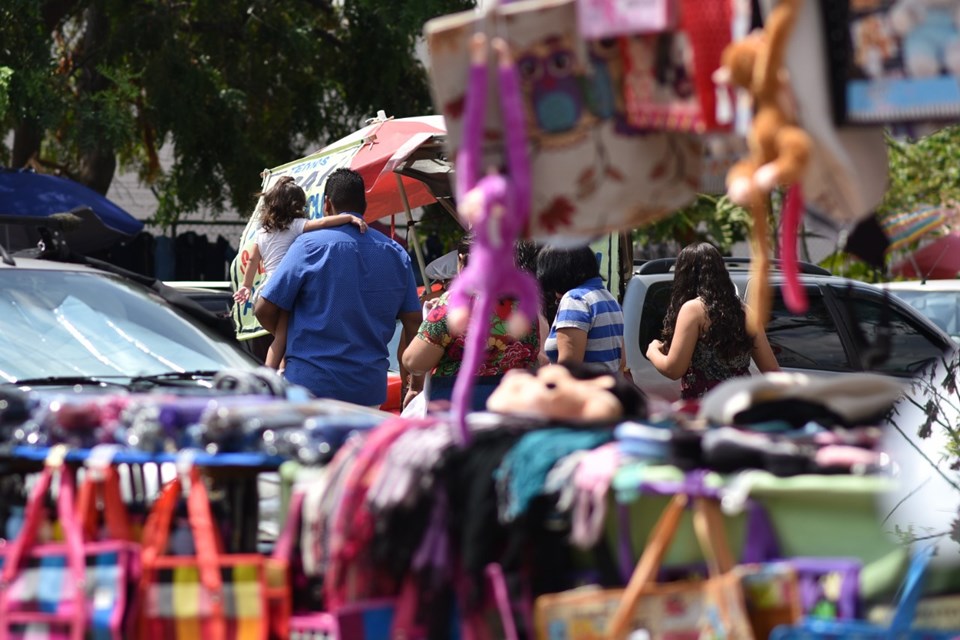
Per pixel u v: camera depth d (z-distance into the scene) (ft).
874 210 38.75
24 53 180.14
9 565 38.65
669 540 31.60
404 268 78.84
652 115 33.71
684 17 31.81
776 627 30.53
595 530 31.45
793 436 33.65
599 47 34.32
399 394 107.24
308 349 75.00
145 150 233.55
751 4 30.86
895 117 29.68
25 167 208.44
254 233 101.40
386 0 200.23
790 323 100.58
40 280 64.03
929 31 29.35
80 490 39.01
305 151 223.92
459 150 34.04
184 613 36.73
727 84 30.89
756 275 33.01
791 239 33.30
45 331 60.44
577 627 32.01
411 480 34.12
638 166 35.58
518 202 32.89
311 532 35.78
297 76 217.36
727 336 72.64
